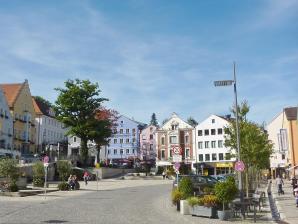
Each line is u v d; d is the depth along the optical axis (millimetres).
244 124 35594
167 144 100938
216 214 19266
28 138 83500
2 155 64938
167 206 25141
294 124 76750
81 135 72375
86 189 44531
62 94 72312
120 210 22109
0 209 21062
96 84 73125
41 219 17344
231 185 19594
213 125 96438
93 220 17422
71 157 75000
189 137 99000
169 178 77375
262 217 20047
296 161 75312
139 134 113312
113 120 86000
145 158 106312
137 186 51719
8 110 74438
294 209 24047
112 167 81000
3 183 34594
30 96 86562
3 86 83500
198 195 22703
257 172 46406
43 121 92875
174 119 101625
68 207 23391
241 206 19719
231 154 36781
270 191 40938
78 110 72438
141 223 16750
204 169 94938
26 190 36500
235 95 25281
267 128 84375
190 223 17266
